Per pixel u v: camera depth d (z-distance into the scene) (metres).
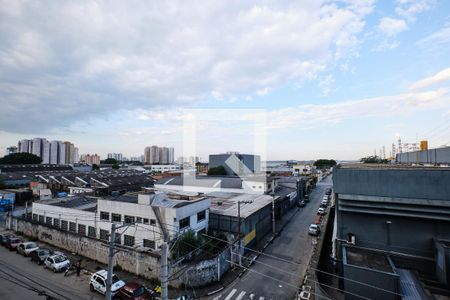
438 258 11.48
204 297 14.16
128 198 22.59
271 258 19.89
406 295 10.25
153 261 16.08
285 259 19.66
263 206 26.14
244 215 21.88
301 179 50.69
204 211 21.70
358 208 13.51
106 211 20.38
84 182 46.91
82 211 21.75
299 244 23.12
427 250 12.20
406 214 12.34
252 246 22.47
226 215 21.88
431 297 10.09
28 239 24.20
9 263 18.78
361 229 13.55
